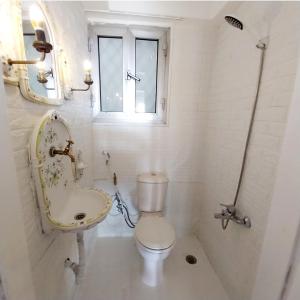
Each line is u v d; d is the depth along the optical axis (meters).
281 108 0.94
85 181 1.58
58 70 1.02
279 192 0.72
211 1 1.58
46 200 0.83
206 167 1.85
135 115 1.91
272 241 0.76
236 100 1.36
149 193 1.76
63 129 1.05
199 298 1.38
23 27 0.72
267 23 1.03
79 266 1.18
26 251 0.59
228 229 1.42
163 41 1.78
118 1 1.53
